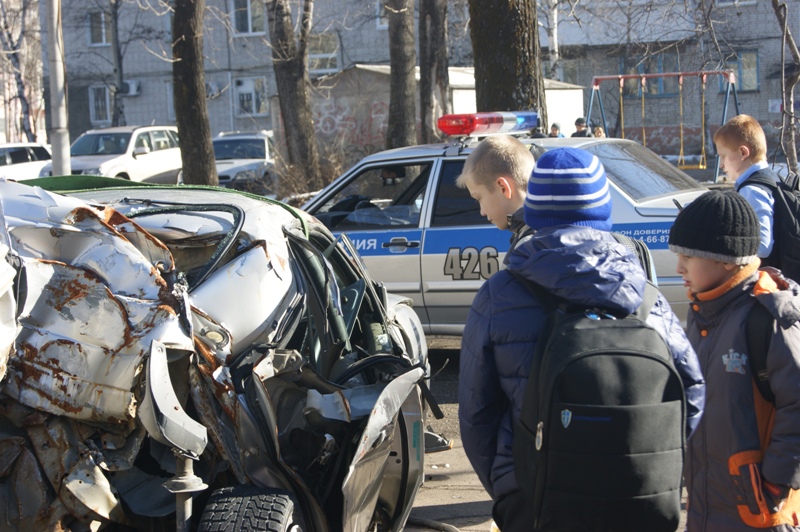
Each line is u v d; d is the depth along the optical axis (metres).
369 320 4.18
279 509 2.85
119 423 2.84
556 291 2.18
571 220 2.31
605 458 1.98
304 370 3.28
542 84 8.86
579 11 26.56
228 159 20.75
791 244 3.98
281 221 3.78
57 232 2.97
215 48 33.16
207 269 3.30
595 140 6.90
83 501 2.77
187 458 2.80
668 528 2.03
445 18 18.95
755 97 30.50
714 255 2.48
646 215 6.18
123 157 20.44
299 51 17.53
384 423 3.28
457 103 19.75
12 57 25.05
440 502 4.70
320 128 23.19
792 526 2.49
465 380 2.31
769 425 2.47
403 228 6.98
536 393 2.10
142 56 36.22
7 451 2.78
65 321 2.85
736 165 4.17
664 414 2.01
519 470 2.16
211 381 2.97
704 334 2.59
